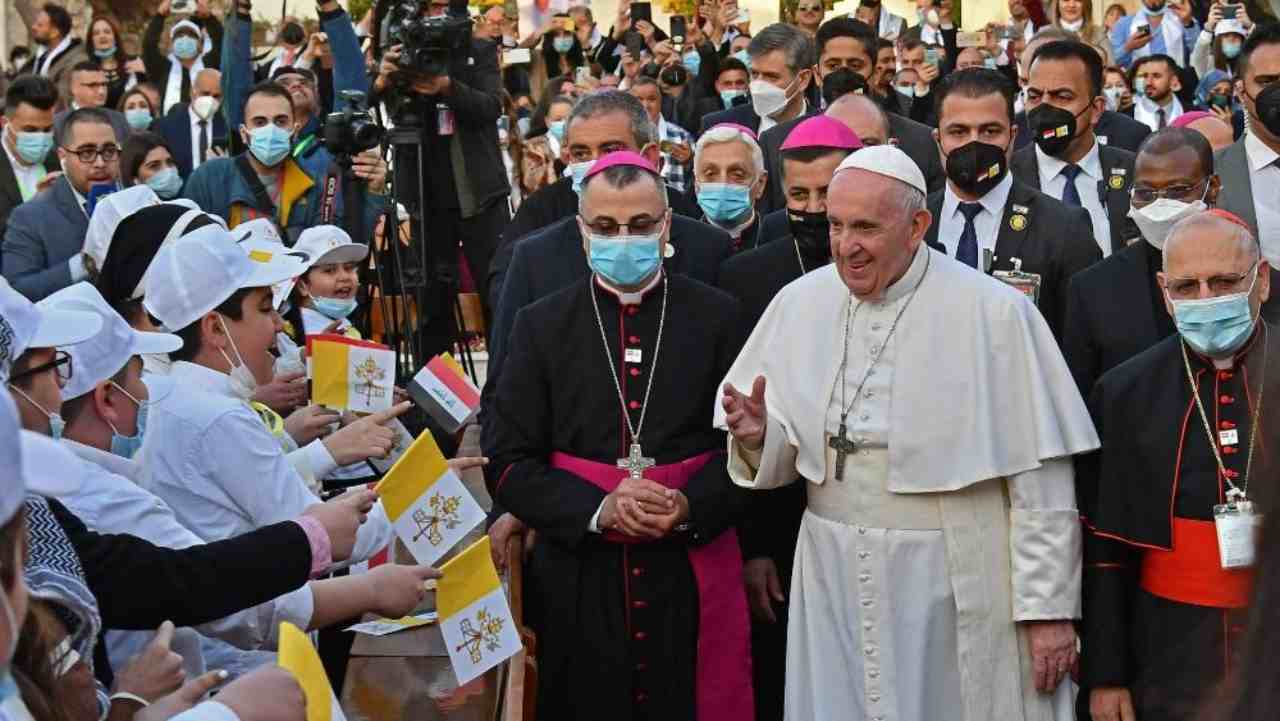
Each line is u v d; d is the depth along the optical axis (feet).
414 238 26.03
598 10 59.36
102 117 26.37
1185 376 15.44
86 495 11.72
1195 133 17.81
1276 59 22.62
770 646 18.52
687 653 16.80
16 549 7.14
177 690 10.46
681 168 33.04
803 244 18.57
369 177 24.59
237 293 14.43
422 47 25.59
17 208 26.50
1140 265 17.67
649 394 16.97
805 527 16.31
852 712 15.88
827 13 55.06
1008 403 15.55
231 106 31.68
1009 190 19.61
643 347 17.11
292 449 15.80
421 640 16.44
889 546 15.62
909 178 15.48
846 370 15.94
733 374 16.62
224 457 13.21
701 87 39.86
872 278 15.48
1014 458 15.46
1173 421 15.33
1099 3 56.54
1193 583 15.10
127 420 12.85
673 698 16.76
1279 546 5.59
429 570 13.78
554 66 49.96
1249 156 23.08
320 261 21.16
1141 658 15.52
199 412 13.30
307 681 9.58
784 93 27.27
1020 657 15.55
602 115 20.61
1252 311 15.15
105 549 11.09
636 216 16.71
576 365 17.06
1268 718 5.57
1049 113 22.94
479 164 27.61
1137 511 15.39
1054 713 15.64
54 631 9.37
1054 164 23.65
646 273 16.92
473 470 24.79
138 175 26.99
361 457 15.66
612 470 16.88
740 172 20.99
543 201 22.79
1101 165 23.61
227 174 26.58
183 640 12.56
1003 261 19.29
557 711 17.04
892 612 15.60
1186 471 15.23
